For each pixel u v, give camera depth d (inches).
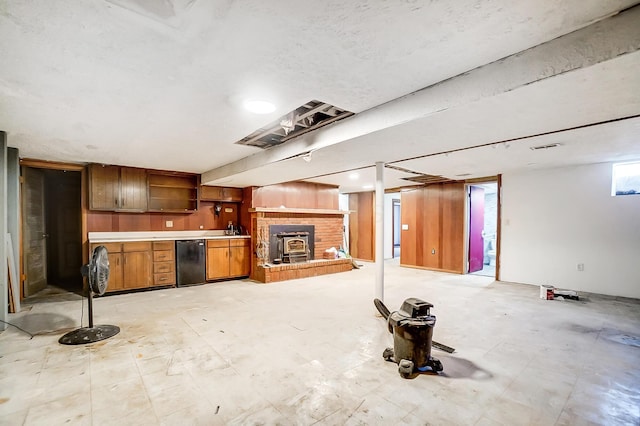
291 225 250.5
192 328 127.1
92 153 156.9
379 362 97.1
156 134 120.7
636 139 121.8
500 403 75.8
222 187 243.6
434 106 77.8
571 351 105.5
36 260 192.9
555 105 76.2
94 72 70.1
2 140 120.2
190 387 82.7
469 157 159.2
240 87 78.1
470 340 114.7
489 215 359.3
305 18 50.3
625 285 178.2
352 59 64.4
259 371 91.2
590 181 189.0
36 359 99.0
